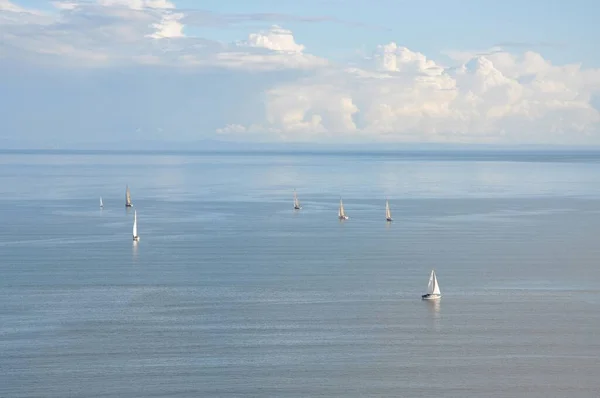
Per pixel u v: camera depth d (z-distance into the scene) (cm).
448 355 6906
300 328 7662
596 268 10544
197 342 7238
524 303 8581
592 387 6247
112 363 6719
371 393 6134
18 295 8925
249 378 6406
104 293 9025
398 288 9294
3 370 6550
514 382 6334
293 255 11594
